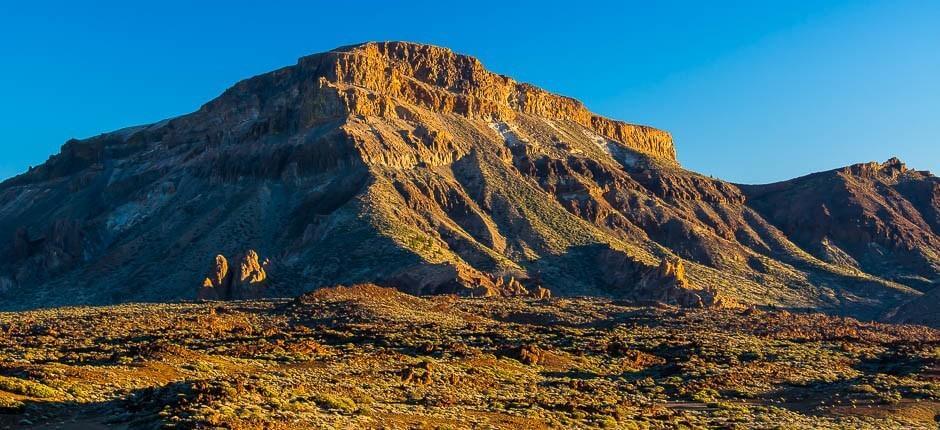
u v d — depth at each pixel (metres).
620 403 70.75
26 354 79.75
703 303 179.62
